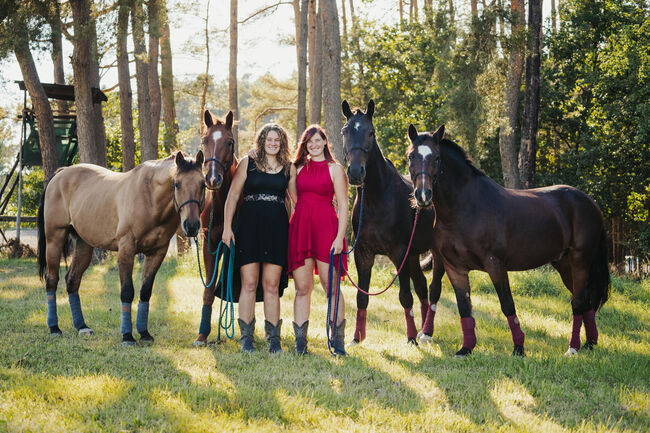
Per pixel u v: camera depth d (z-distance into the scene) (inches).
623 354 217.0
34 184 973.8
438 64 698.8
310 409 145.4
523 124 702.5
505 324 294.8
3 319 261.9
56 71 891.4
